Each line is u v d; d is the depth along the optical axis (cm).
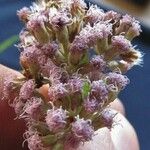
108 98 12
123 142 16
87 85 11
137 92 30
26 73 12
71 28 12
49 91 11
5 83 13
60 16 11
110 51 12
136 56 12
